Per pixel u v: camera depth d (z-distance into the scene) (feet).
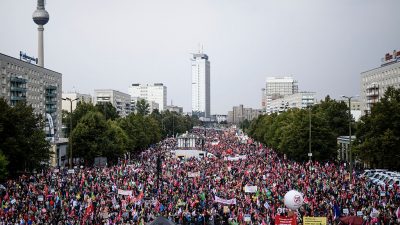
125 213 174.09
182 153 554.87
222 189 232.32
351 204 186.29
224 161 384.27
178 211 177.58
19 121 294.87
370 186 232.53
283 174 285.64
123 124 520.42
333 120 493.36
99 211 175.01
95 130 389.60
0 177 250.16
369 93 617.62
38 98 560.20
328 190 221.46
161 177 277.03
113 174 288.71
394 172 284.20
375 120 306.35
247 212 176.86
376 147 298.15
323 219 136.77
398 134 299.79
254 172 297.33
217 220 168.35
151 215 171.12
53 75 614.34
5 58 469.98
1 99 294.87
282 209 169.78
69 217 169.68
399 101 338.54
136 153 533.96
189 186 244.22
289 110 602.03
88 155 386.32
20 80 492.13
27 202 194.39
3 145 278.26
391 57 597.52
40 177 273.33
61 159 449.89
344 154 462.19
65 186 237.45
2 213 168.55
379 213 161.89
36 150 297.74
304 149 399.03
